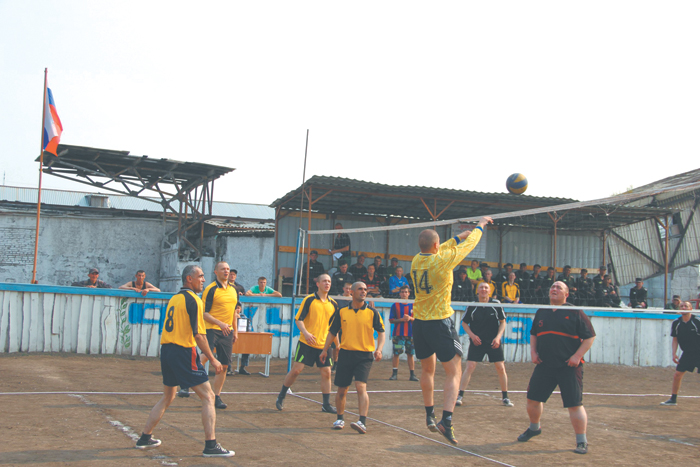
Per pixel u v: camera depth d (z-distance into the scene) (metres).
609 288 16.64
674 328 8.59
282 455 4.57
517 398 8.48
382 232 18.17
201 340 4.53
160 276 20.89
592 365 13.16
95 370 9.38
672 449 5.48
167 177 18.69
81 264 20.08
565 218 17.95
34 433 4.89
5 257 19.14
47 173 17.44
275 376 9.96
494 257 18.41
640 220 18.22
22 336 10.55
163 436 5.05
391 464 4.46
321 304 6.90
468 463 4.64
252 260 20.97
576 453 5.15
